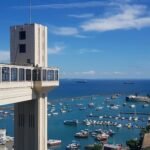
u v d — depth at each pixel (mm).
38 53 83688
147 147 155625
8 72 67438
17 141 83625
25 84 74875
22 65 76688
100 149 169750
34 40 82188
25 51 83062
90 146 180000
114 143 195250
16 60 83812
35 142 81812
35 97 81062
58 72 88500
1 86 64688
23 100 74812
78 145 186000
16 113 83750
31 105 82375
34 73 79438
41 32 85062
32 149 82188
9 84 67750
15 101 71188
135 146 163000
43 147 83938
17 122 83750
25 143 82750
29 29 82625
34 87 79750
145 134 161000
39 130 81812
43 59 86000
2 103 66062
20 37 83625
